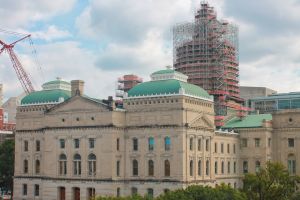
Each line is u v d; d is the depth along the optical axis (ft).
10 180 574.15
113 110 431.02
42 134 483.92
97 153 435.12
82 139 444.96
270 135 517.96
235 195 313.53
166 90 424.46
